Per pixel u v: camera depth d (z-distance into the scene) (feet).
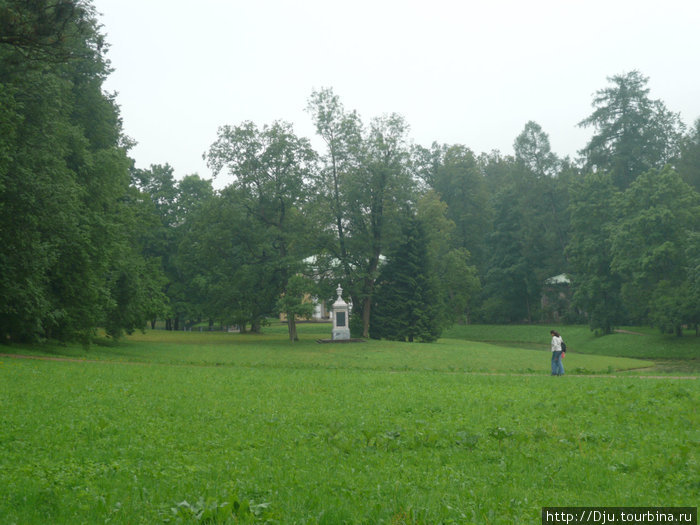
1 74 80.43
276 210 199.52
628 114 270.46
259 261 198.70
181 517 19.81
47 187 91.04
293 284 184.34
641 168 265.13
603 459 30.55
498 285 294.05
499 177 354.54
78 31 54.29
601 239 231.30
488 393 58.70
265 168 192.65
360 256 206.28
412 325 208.64
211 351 143.23
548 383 70.08
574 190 244.83
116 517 19.95
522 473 27.73
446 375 80.94
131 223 141.69
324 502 22.06
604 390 61.00
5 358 82.64
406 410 46.93
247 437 34.88
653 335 209.15
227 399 51.11
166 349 144.15
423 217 228.22
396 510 21.11
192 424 38.63
